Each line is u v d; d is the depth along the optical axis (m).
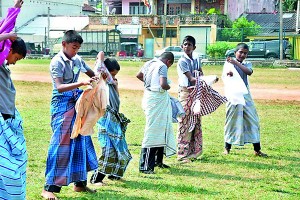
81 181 6.70
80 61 6.71
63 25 61.41
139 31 56.81
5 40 5.25
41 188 6.97
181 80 8.98
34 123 12.64
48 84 23.12
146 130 8.09
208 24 54.00
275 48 42.56
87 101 6.39
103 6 67.12
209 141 10.91
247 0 63.62
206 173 8.16
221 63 40.38
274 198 6.79
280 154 9.72
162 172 8.18
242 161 9.06
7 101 5.44
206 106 8.95
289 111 15.77
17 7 5.38
